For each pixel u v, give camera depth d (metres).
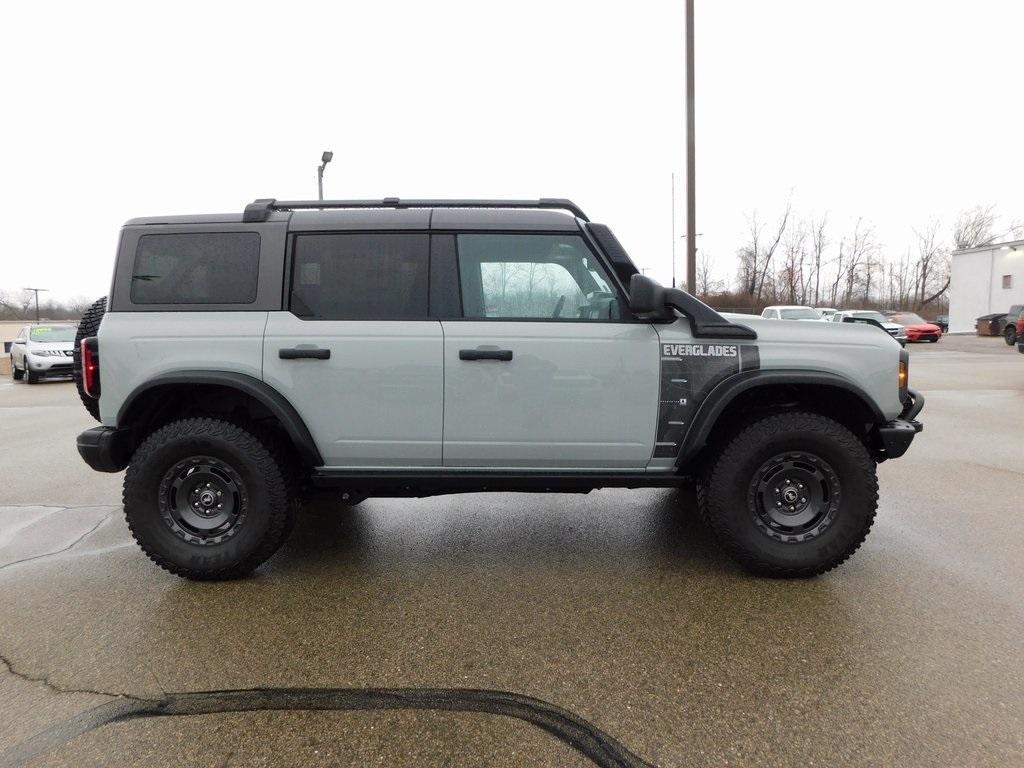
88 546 3.82
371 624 2.81
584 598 3.06
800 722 2.11
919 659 2.48
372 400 3.24
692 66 11.41
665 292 3.17
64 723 2.13
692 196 11.59
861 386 3.23
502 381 3.23
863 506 3.13
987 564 3.41
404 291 3.28
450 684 2.35
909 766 1.90
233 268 3.29
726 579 3.27
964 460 5.85
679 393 3.24
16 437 7.87
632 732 2.07
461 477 3.31
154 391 3.28
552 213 3.36
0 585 3.24
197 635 2.71
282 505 3.22
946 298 56.25
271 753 1.98
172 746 2.02
